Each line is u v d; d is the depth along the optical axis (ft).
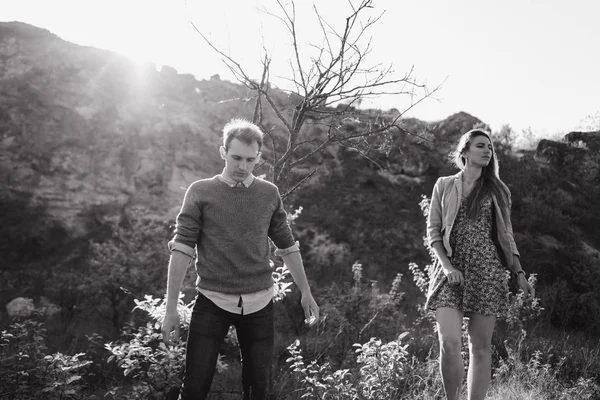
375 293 27.17
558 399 14.94
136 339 11.84
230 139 8.81
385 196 49.52
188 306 11.98
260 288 8.80
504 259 11.36
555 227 46.65
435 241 11.20
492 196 11.29
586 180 55.06
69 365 12.78
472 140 11.40
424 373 14.29
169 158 47.47
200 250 8.87
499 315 10.70
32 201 42.19
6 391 12.85
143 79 51.52
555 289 35.47
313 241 43.65
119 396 15.34
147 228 36.04
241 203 8.82
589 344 29.14
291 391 13.30
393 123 14.28
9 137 43.70
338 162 51.49
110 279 30.19
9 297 35.24
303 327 25.66
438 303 10.82
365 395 12.55
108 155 45.65
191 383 8.27
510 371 16.84
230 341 13.14
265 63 13.50
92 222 42.80
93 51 50.49
